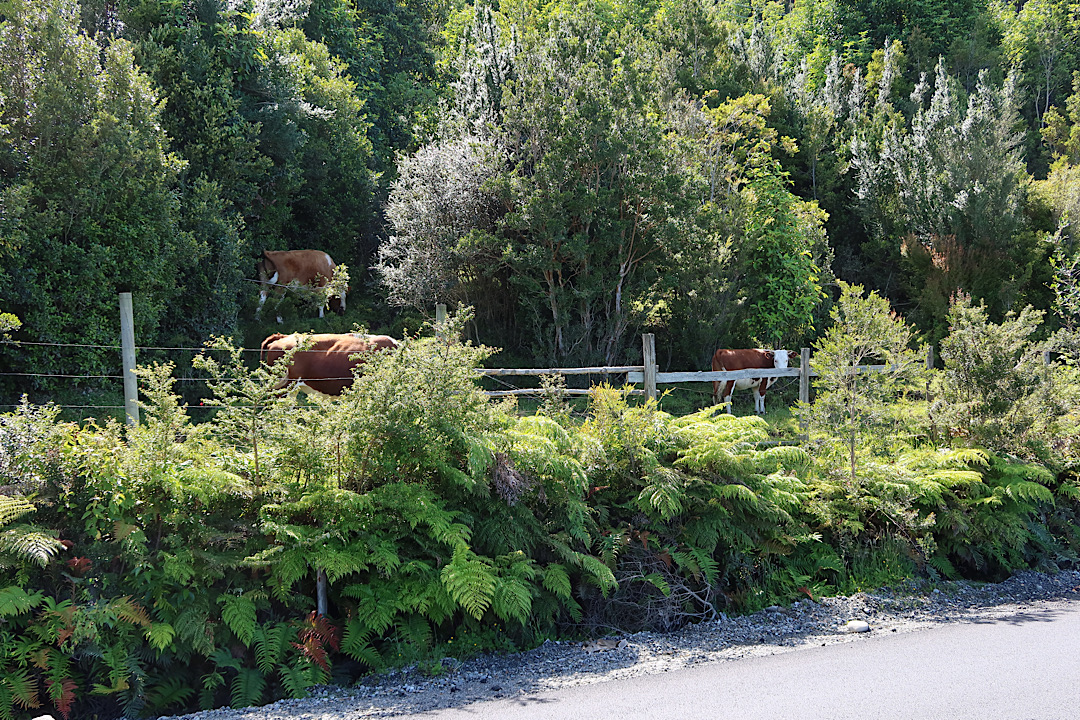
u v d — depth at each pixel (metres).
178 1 17.23
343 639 6.43
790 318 17.97
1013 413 10.64
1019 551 9.99
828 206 25.05
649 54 22.34
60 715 5.48
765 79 27.02
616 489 8.38
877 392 9.72
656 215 14.25
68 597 5.82
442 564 6.92
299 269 17.75
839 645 6.89
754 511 8.36
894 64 30.97
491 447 7.23
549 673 6.24
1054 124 31.77
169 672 5.99
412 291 15.58
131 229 13.05
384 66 28.17
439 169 15.55
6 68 12.20
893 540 9.10
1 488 5.86
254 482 6.84
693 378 11.05
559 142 14.41
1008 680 5.64
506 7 20.88
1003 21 39.19
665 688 5.67
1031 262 21.06
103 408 11.88
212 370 7.02
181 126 16.92
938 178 21.83
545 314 15.55
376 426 6.92
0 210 10.90
